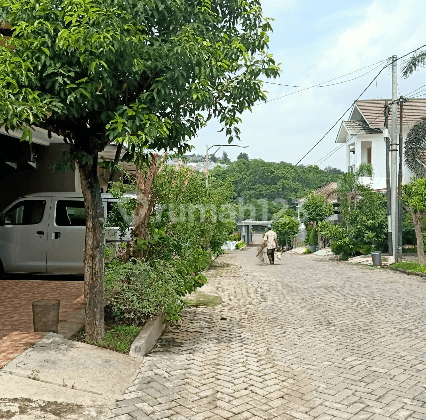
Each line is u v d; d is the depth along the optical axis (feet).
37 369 16.94
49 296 30.30
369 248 83.25
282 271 62.49
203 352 22.20
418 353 22.41
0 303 27.94
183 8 19.27
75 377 16.92
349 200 84.74
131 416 14.64
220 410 15.38
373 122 102.68
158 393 16.69
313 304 36.09
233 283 48.62
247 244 230.89
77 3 16.26
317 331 26.99
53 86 17.79
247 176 257.55
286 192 249.75
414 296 40.06
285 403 16.08
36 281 36.22
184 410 15.28
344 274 58.44
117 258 26.32
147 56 18.56
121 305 23.40
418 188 60.23
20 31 17.25
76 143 20.51
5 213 37.63
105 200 37.52
